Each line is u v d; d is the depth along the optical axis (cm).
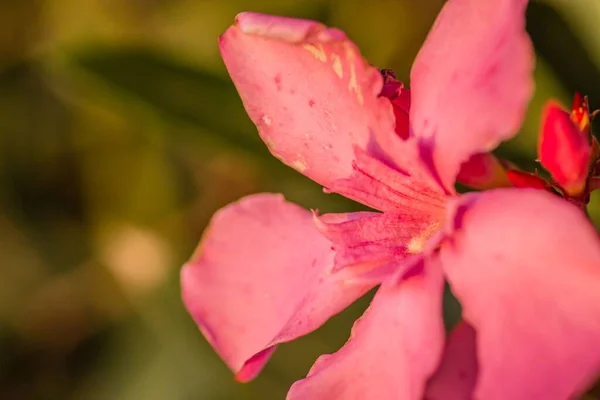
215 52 29
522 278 17
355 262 19
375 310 18
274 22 18
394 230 19
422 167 18
